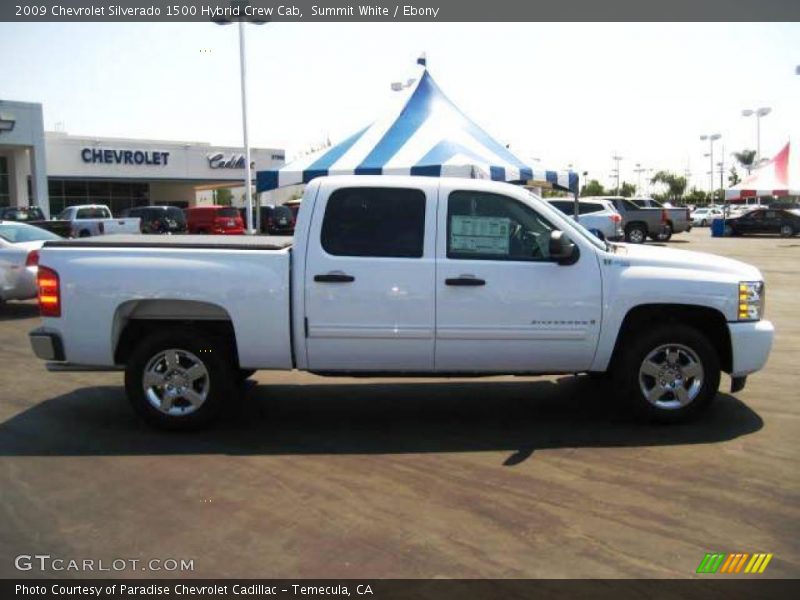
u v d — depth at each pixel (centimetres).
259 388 727
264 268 560
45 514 433
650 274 566
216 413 582
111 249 571
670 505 436
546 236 575
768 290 1484
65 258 568
